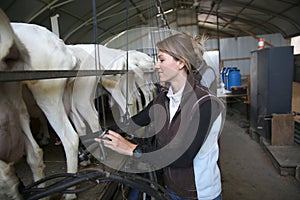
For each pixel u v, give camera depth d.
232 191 2.50
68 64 1.45
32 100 1.53
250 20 10.84
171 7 10.00
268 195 2.41
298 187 2.51
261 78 3.54
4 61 0.99
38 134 2.66
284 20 9.34
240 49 12.47
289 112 3.25
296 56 9.63
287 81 3.18
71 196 1.39
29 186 0.97
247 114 5.35
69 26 6.23
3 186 0.91
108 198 1.46
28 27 1.30
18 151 1.14
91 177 0.92
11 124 1.07
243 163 3.13
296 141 3.24
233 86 5.91
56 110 1.43
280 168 2.74
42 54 1.29
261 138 3.61
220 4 9.31
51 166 1.93
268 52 3.16
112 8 6.68
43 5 4.70
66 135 1.47
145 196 1.39
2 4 3.94
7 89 1.07
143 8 7.63
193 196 1.04
